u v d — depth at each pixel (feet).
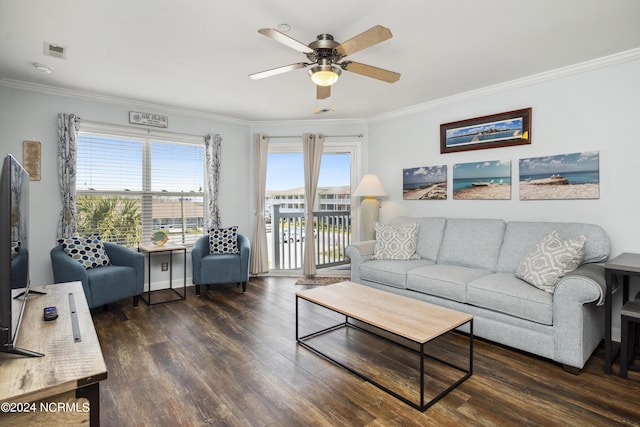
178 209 14.75
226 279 13.46
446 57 9.22
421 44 8.43
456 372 7.41
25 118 11.15
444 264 11.60
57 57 9.06
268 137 16.49
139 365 7.69
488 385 6.88
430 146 13.62
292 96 12.60
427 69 10.06
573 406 6.16
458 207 12.80
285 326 10.11
